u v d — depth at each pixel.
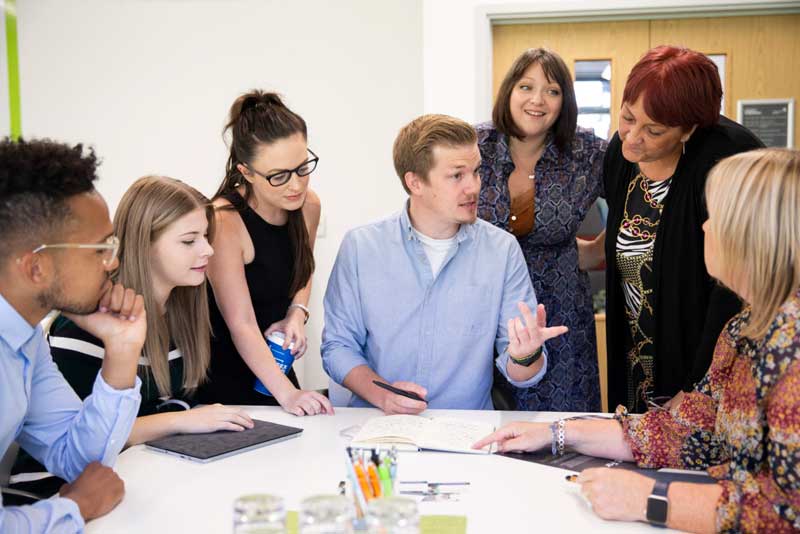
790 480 1.12
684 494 1.19
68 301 1.25
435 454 1.54
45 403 1.46
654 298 2.11
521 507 1.27
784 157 1.19
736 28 3.50
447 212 1.92
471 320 2.02
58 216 1.20
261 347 1.99
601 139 2.43
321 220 3.74
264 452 1.56
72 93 3.80
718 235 1.22
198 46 3.73
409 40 3.61
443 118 1.94
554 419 1.79
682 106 1.88
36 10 3.77
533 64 2.29
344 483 1.36
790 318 1.15
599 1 3.45
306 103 3.70
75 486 1.28
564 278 2.47
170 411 1.86
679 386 2.10
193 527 1.21
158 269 1.76
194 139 3.78
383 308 2.04
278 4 3.67
